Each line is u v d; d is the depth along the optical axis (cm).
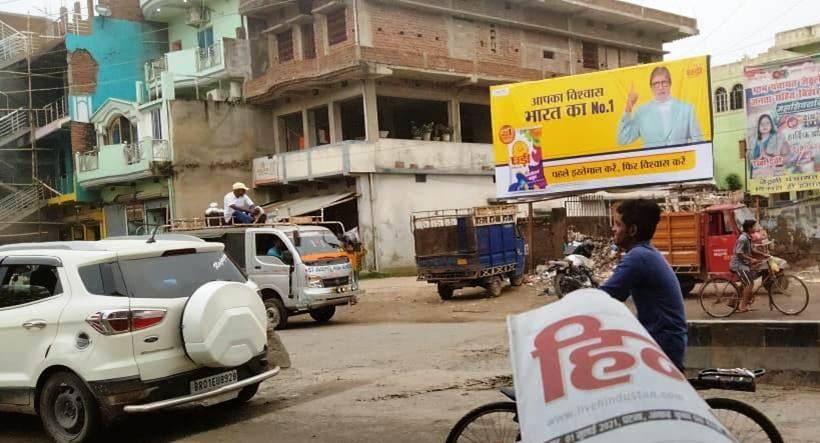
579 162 1997
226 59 3069
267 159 2936
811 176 1803
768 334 714
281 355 788
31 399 632
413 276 2508
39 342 628
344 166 2605
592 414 213
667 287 386
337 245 1530
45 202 3441
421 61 2714
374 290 2073
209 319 623
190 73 3259
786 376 704
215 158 2952
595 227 2259
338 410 700
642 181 1941
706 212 1471
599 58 3591
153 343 612
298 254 1423
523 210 2797
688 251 1486
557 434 212
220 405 752
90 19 3488
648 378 224
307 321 1590
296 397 773
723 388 392
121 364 595
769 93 1848
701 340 740
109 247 660
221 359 630
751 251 1230
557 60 3356
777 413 603
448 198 2855
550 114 2019
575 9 3288
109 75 3503
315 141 2969
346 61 2583
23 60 3544
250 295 670
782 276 1231
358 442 586
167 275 661
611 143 1964
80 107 3388
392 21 2747
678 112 1895
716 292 1269
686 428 202
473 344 1066
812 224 1823
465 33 2978
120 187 3194
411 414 667
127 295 623
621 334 251
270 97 2964
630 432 203
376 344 1137
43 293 646
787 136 1830
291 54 3002
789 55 3177
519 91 2048
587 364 234
